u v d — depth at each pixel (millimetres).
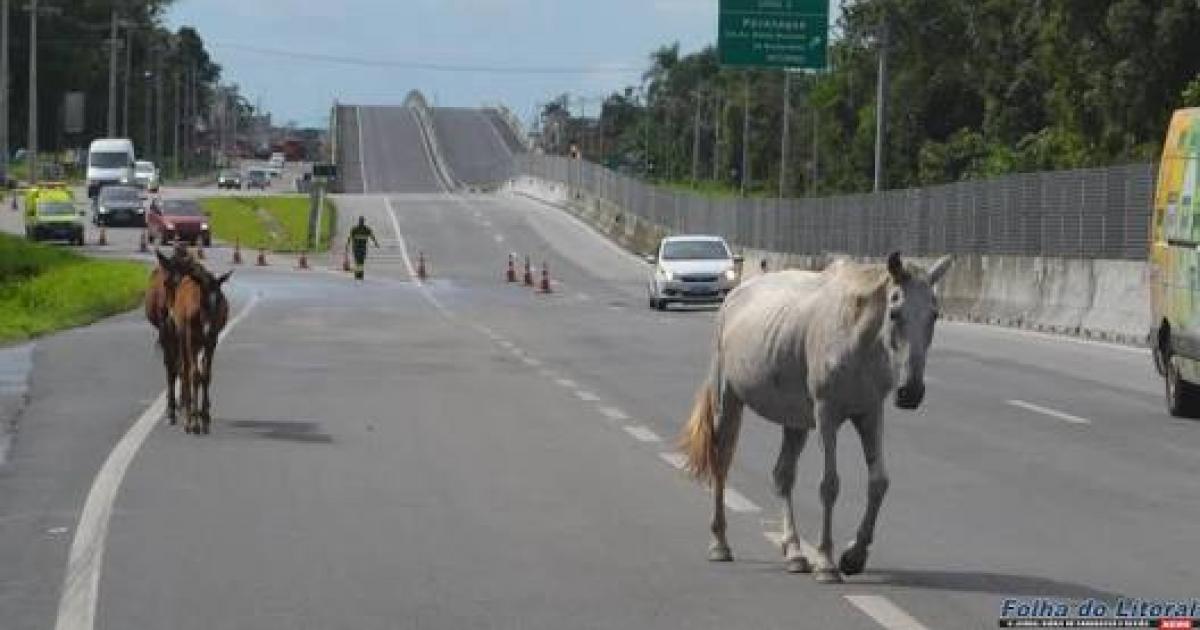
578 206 112000
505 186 152375
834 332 9773
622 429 18328
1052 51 69688
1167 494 13930
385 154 185125
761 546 11422
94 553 11172
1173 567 10758
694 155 158375
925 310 9328
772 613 9336
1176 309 19734
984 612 9352
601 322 39938
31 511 12852
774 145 146750
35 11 104562
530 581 10258
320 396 21812
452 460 15781
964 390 23234
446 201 122438
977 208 46344
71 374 24531
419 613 9398
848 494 13758
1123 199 35969
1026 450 16766
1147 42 63500
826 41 55219
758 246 73750
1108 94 65562
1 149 110562
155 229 79375
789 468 10688
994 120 89812
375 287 57469
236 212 103188
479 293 55812
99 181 110312
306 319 38938
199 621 9250
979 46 92312
